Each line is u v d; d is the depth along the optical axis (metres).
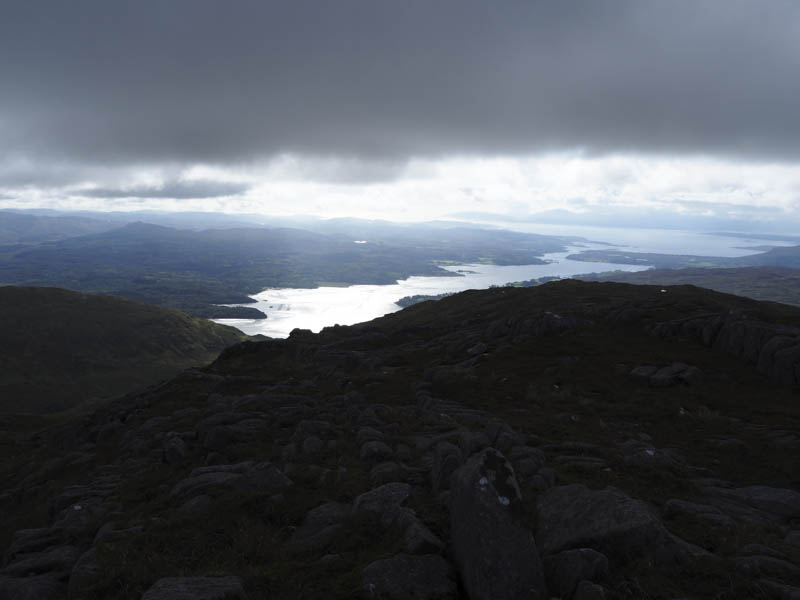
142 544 12.13
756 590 8.70
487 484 9.69
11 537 20.95
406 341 52.53
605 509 10.48
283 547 11.43
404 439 19.41
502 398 28.33
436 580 9.32
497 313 58.88
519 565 8.77
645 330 39.12
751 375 30.14
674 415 24.97
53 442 41.19
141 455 25.08
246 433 22.09
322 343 54.91
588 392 28.88
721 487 16.05
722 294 57.31
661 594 8.59
